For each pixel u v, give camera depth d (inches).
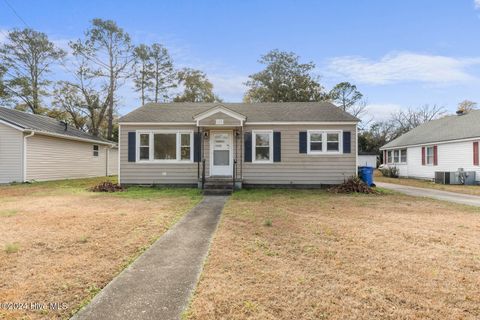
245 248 198.2
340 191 508.7
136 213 317.4
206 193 484.1
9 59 1183.6
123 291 136.4
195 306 122.6
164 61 1390.3
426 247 203.0
